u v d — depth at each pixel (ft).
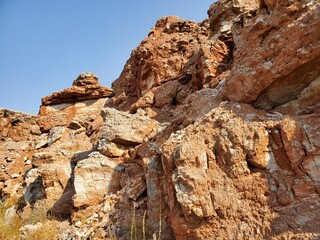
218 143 15.15
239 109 16.96
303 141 13.76
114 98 63.62
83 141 43.88
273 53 16.42
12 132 61.77
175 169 15.12
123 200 22.00
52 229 22.04
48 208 27.99
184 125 23.53
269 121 15.02
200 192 13.94
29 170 39.88
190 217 13.88
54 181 30.78
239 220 13.23
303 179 13.10
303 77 15.46
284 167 13.84
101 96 67.31
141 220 19.03
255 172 14.11
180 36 51.60
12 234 21.43
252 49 17.99
